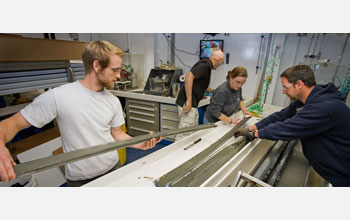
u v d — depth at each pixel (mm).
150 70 2922
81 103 882
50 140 1903
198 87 1817
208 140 1239
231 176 951
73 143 923
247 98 2748
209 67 1715
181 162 961
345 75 2166
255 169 1136
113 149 812
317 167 1062
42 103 821
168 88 2570
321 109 913
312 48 2328
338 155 958
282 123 1054
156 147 2734
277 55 2475
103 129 974
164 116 2559
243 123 1539
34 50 1408
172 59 3264
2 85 1327
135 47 3338
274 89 2633
